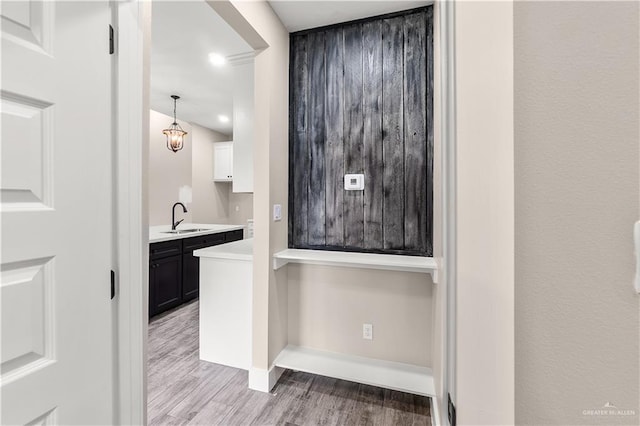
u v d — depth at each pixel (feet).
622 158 1.32
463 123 1.41
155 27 7.13
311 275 6.70
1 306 2.04
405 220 6.07
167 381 6.26
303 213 6.75
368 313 6.31
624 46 1.33
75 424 2.46
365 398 5.77
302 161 6.73
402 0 5.67
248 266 6.66
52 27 2.30
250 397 5.75
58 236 2.34
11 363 2.10
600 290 1.34
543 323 1.39
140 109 3.06
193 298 11.39
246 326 6.68
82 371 2.52
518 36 1.43
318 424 5.08
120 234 2.85
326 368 5.93
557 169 1.38
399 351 6.14
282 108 6.40
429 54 5.87
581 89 1.36
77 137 2.48
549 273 1.39
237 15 4.80
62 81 2.37
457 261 1.44
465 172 1.42
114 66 2.82
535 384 1.40
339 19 6.25
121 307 2.86
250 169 7.08
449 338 1.51
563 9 1.39
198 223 16.93
